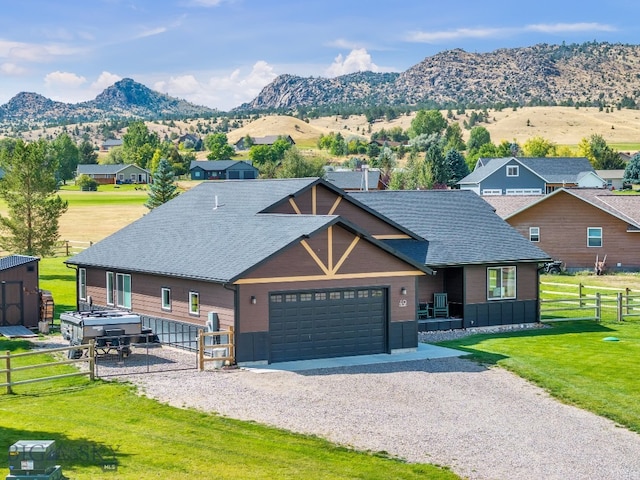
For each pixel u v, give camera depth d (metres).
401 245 37.19
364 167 45.97
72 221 98.75
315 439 20.02
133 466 17.62
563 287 52.28
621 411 23.00
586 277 57.66
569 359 29.69
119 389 24.25
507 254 37.84
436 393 24.64
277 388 24.83
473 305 37.12
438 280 37.78
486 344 32.84
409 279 30.98
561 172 108.06
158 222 38.09
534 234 60.69
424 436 20.50
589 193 61.72
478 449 19.64
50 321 37.78
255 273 27.88
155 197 89.06
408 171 122.69
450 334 35.84
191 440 19.62
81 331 28.88
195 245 32.78
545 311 40.06
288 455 18.80
